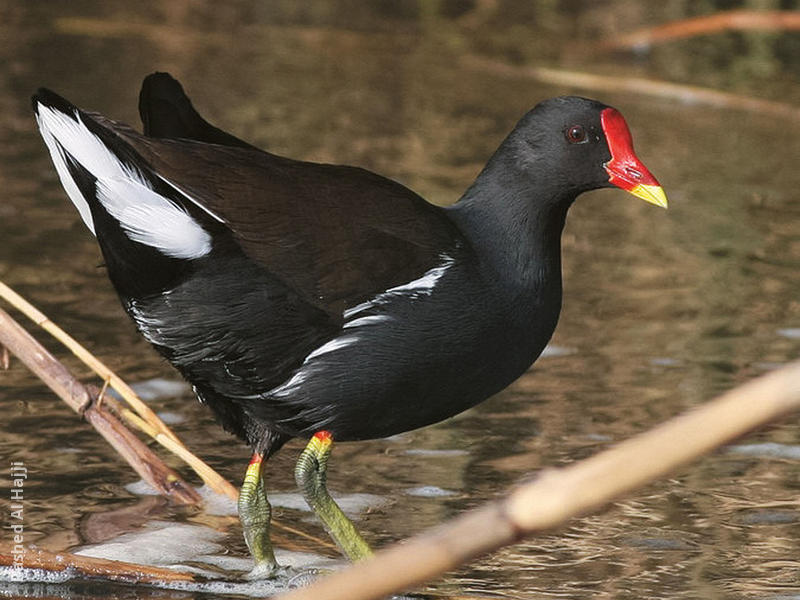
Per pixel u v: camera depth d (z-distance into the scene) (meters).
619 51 24.03
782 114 20.78
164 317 8.06
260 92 20.64
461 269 8.27
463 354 8.27
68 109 7.61
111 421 9.80
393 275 8.12
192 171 7.96
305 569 8.66
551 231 8.73
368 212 8.23
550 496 3.81
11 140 17.64
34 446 10.10
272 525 9.36
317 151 17.77
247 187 8.04
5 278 13.31
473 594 8.29
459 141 18.72
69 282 13.35
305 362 8.14
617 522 9.37
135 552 8.76
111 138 7.68
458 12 26.67
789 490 9.84
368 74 22.23
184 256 7.80
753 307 13.59
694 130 20.00
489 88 21.72
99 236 7.88
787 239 15.73
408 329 8.11
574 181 8.70
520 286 8.51
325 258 8.04
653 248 15.37
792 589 8.34
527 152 8.70
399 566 3.84
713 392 11.44
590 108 8.75
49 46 22.23
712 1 26.39
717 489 9.88
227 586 8.39
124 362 11.73
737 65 23.50
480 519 3.85
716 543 9.02
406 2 27.28
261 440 8.73
